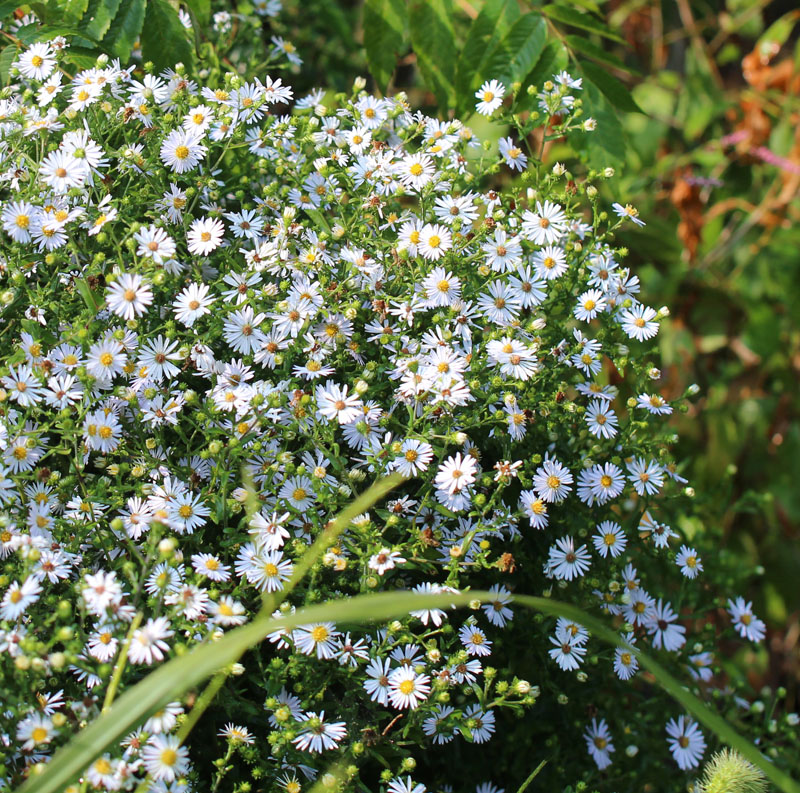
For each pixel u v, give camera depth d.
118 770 0.47
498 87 0.63
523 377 0.55
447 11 0.66
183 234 0.57
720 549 0.72
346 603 0.44
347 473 0.53
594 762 0.62
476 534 0.55
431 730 0.53
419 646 0.55
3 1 0.61
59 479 0.54
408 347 0.55
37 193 0.56
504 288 0.57
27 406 0.53
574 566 0.57
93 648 0.50
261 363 0.56
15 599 0.49
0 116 0.57
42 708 0.49
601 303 0.58
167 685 0.42
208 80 0.64
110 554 0.53
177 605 0.50
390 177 0.59
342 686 0.56
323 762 0.52
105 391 0.55
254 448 0.53
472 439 0.57
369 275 0.56
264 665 0.54
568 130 0.62
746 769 0.53
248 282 0.56
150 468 0.54
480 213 0.62
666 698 0.63
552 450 0.59
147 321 0.56
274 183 0.58
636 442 0.59
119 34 0.63
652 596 0.65
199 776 0.53
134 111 0.58
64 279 0.56
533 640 0.58
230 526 0.56
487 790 0.58
